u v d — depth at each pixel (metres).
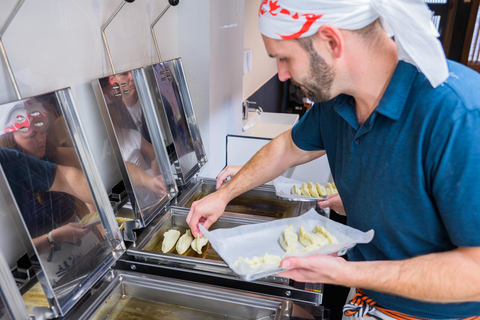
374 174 0.85
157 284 1.13
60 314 0.96
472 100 0.72
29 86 1.08
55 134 1.05
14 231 1.08
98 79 1.24
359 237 0.95
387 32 0.79
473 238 0.71
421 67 0.71
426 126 0.74
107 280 1.14
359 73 0.80
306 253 0.90
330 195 1.54
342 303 1.82
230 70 2.29
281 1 0.74
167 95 1.68
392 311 0.99
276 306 1.06
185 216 1.48
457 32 5.06
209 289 1.11
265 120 3.66
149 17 1.64
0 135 0.89
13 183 0.90
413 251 0.88
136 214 1.31
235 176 1.33
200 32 1.83
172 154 1.67
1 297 0.83
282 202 1.66
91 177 1.15
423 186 0.78
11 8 1.00
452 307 0.90
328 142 1.08
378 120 0.82
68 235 1.03
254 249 1.08
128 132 1.34
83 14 1.26
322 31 0.74
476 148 0.68
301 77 0.81
